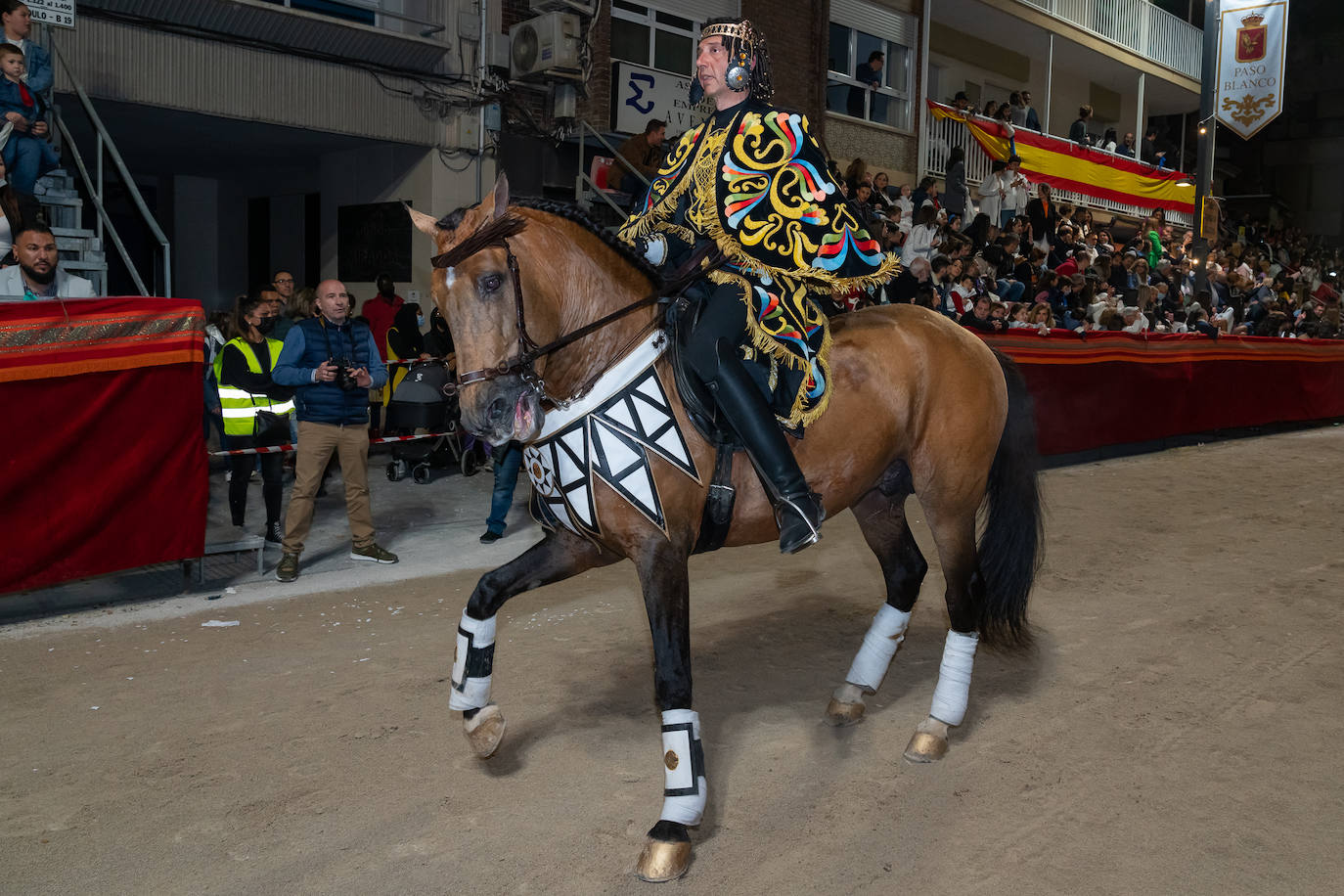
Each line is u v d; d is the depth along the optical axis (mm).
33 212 6852
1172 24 24219
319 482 6457
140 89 9602
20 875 3018
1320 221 35656
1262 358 13734
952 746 3906
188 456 5883
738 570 6574
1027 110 19797
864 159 16859
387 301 11414
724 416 3211
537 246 2955
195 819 3342
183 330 5793
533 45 11758
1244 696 4410
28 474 5289
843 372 3543
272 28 10289
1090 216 20000
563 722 4121
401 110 11414
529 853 3135
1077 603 5836
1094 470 10680
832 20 16312
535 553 3430
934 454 3799
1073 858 3104
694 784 3033
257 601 5883
